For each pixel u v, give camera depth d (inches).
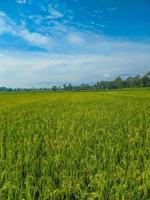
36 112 837.8
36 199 212.8
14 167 260.8
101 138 380.8
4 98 2106.3
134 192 208.8
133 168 250.8
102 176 230.5
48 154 301.3
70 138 389.7
